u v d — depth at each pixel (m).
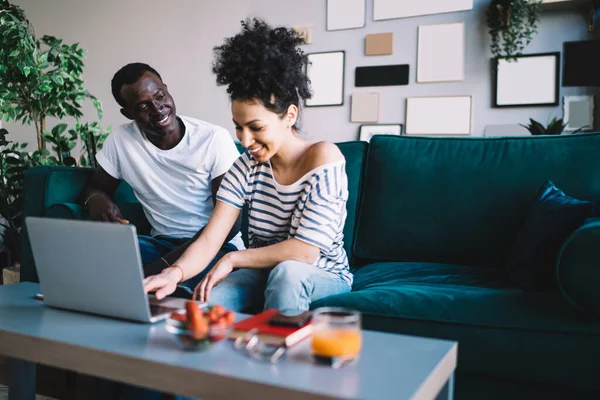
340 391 0.69
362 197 2.00
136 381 0.81
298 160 1.43
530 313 1.27
